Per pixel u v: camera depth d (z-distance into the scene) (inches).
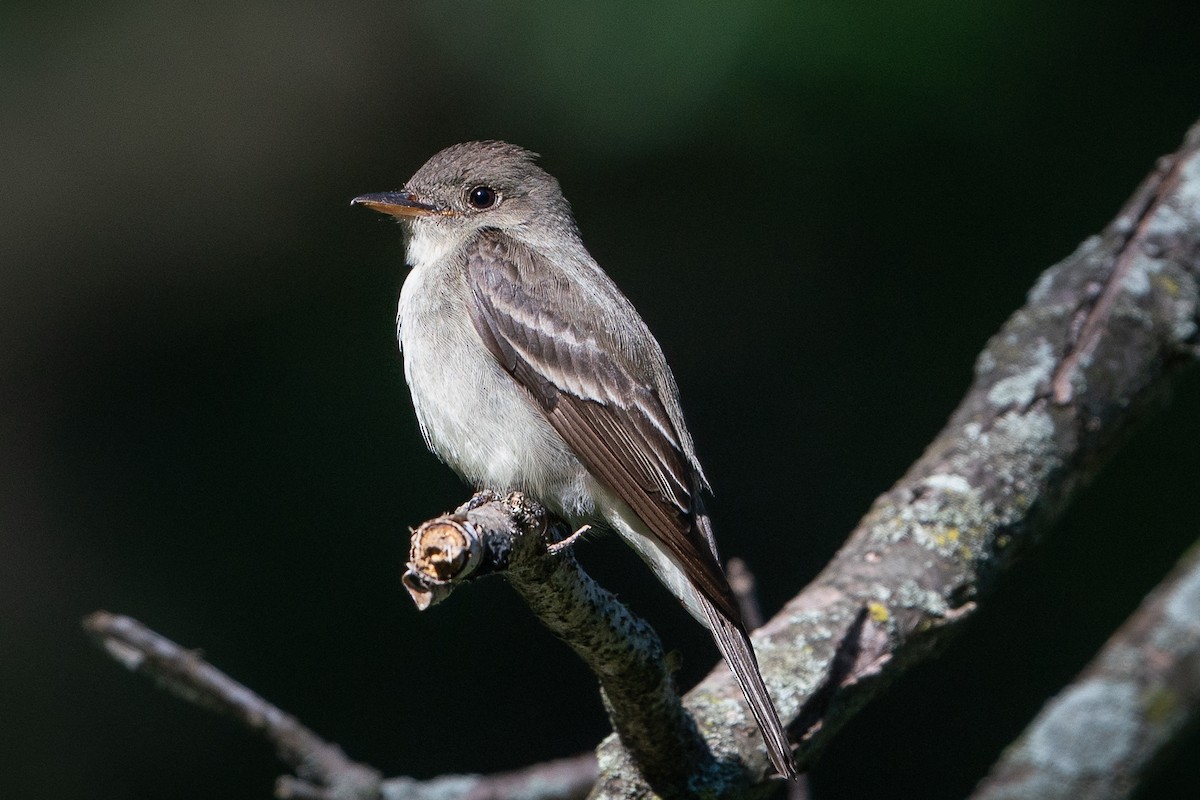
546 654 464.1
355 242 544.1
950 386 493.7
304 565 482.3
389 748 455.5
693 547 255.9
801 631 244.8
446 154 319.9
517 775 284.8
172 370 529.0
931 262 501.7
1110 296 289.9
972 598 255.9
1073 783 266.1
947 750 462.9
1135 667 274.7
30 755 457.7
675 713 222.7
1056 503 273.6
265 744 453.4
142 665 261.7
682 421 292.4
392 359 509.4
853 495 493.4
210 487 501.0
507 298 284.8
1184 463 475.5
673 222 521.3
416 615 470.0
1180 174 306.5
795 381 508.7
